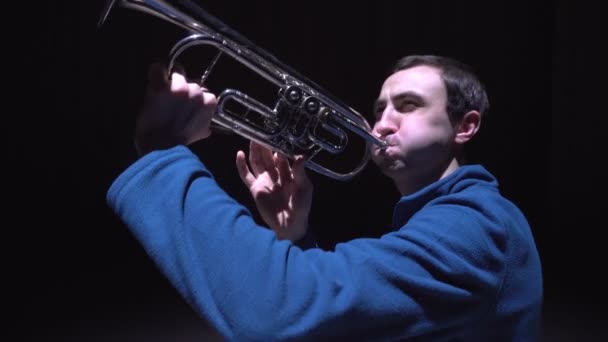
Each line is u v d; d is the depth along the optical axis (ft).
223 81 15.07
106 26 15.74
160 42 15.80
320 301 2.29
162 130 2.58
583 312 10.71
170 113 2.58
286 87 3.41
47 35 15.74
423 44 15.56
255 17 15.72
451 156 3.42
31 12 15.65
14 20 15.61
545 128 15.24
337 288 2.35
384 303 2.39
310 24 15.83
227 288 2.27
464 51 15.42
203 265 2.29
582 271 13.03
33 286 12.24
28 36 15.71
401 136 3.34
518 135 15.42
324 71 15.84
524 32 15.15
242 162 3.98
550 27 14.97
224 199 2.46
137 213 2.37
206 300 2.26
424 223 2.68
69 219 16.20
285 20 15.79
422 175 3.40
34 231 15.89
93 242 15.38
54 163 16.24
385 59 15.72
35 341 9.61
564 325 10.14
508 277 2.77
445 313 2.53
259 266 2.30
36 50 15.76
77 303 11.38
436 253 2.54
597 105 14.37
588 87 14.39
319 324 2.27
